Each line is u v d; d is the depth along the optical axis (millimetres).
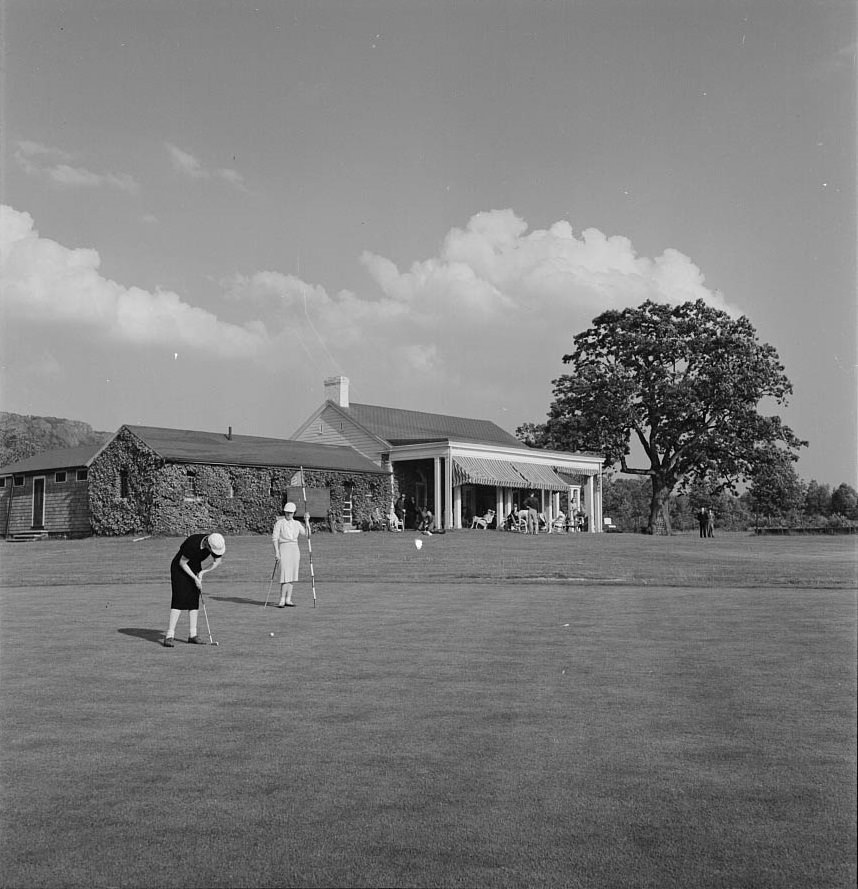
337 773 7227
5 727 8656
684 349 65562
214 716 9016
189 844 5938
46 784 7051
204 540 13469
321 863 5645
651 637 13719
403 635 14203
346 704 9453
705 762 7371
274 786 6961
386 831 6098
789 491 70875
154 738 8258
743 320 66500
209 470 44656
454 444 51969
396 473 54875
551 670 11117
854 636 13695
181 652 12758
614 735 8156
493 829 6105
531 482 56000
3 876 5520
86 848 5895
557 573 26141
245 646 13250
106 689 10297
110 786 7000
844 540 49281
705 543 43969
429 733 8305
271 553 33344
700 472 67938
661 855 5703
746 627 14750
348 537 42750
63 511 49938
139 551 35000
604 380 66625
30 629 15156
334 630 14852
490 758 7547
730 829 6055
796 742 7875
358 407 59969
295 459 49219
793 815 6273
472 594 20891
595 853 5734
